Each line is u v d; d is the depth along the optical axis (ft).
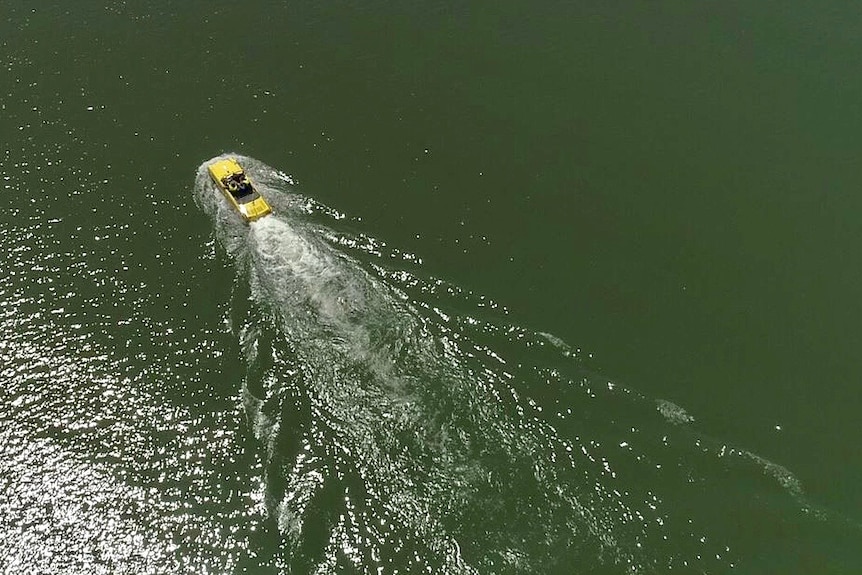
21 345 199.52
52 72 265.34
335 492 175.94
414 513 172.24
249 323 203.10
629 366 195.93
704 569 162.91
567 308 207.62
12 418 188.24
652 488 174.40
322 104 260.42
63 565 170.50
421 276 212.23
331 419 186.19
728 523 169.37
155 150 242.99
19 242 218.79
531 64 278.87
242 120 253.44
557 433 182.19
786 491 174.81
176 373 195.42
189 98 259.80
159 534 173.99
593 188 239.30
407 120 256.73
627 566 163.32
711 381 194.08
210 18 289.74
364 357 195.00
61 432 186.70
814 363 199.41
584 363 195.62
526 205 233.35
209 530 174.09
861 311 210.59
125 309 206.18
